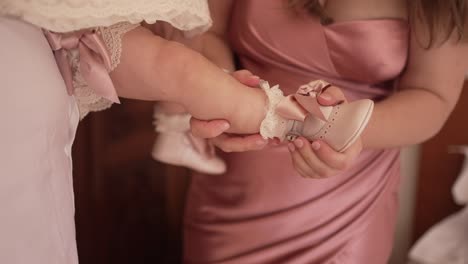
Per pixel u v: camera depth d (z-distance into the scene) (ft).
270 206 3.75
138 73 2.70
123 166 5.40
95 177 4.99
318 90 2.88
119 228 5.45
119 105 5.20
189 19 2.67
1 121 2.13
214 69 2.79
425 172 5.43
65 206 2.40
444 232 4.99
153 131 5.74
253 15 3.58
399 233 5.90
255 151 3.78
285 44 3.58
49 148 2.28
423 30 3.40
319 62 3.58
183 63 2.72
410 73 3.57
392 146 3.37
